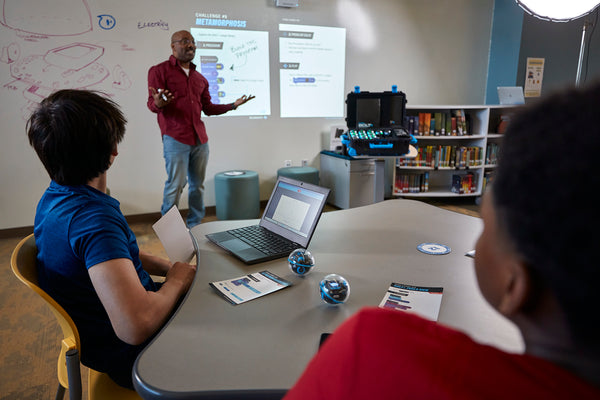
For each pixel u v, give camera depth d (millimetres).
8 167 3529
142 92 3805
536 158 235
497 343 781
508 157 261
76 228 902
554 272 230
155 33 3752
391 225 1582
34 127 934
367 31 4602
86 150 942
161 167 4016
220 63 4039
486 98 5285
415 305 933
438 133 4555
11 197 3584
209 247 1367
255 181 4020
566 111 237
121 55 3666
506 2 4824
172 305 986
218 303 965
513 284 269
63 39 3463
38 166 3617
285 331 841
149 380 689
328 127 4684
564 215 217
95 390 1070
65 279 950
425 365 259
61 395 1249
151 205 4051
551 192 223
